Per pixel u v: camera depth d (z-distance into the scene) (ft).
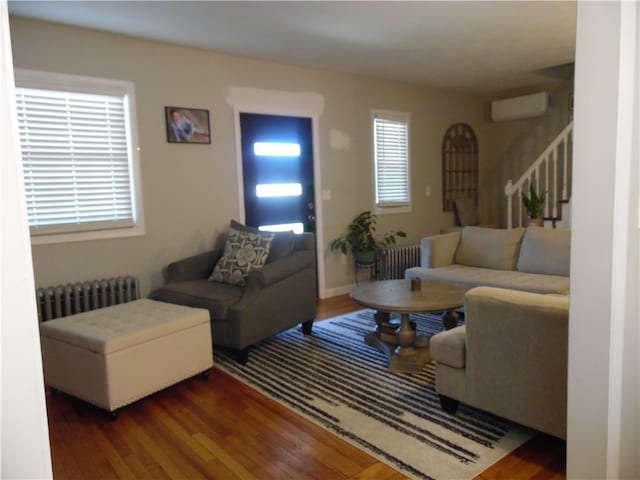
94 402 8.22
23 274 2.46
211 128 13.99
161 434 7.63
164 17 10.85
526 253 12.80
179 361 9.01
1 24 2.35
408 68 16.46
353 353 10.97
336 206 17.22
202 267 12.86
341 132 17.17
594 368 4.48
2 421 2.43
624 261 4.35
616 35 4.06
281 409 8.34
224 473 6.51
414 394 8.71
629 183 4.27
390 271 17.76
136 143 12.60
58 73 11.30
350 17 11.20
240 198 14.70
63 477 6.52
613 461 4.56
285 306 11.54
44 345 8.95
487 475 6.24
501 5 10.75
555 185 16.78
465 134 21.76
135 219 12.79
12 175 2.41
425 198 20.33
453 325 11.64
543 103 19.61
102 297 11.83
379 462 6.63
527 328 6.46
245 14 10.78
